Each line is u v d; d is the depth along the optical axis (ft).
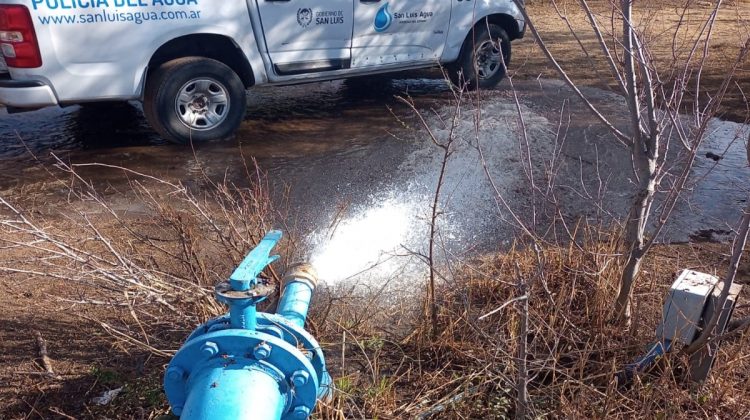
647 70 9.22
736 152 20.61
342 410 8.84
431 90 28.45
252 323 6.66
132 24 19.15
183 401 6.83
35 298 12.05
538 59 34.27
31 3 17.80
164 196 16.88
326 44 22.84
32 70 18.29
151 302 10.36
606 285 10.54
